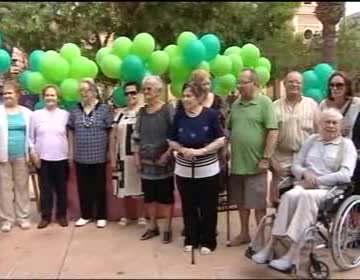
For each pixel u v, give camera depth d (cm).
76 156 652
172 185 597
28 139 658
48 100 649
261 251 500
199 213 561
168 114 584
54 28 807
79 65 701
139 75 663
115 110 669
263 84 729
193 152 531
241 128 558
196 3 597
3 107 642
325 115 520
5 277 501
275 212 513
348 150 514
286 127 576
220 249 575
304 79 707
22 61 844
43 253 570
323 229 485
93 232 643
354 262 512
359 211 520
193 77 570
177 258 547
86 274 505
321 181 503
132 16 656
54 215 684
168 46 684
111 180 680
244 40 726
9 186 659
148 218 630
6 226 652
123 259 547
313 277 477
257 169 559
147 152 588
